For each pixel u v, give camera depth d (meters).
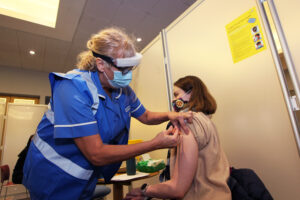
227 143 1.03
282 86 0.80
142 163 1.33
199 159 0.72
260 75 0.90
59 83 0.76
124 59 0.79
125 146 0.69
